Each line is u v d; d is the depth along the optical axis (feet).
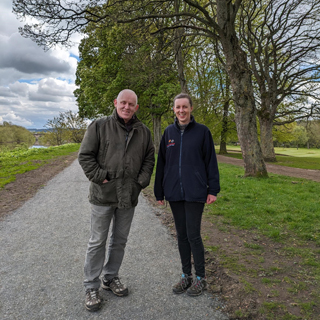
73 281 8.52
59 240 12.14
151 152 8.17
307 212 16.30
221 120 84.84
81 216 16.02
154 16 29.55
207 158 7.91
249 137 31.35
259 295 7.60
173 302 7.41
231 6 28.91
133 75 51.57
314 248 11.18
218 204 18.62
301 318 6.59
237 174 34.45
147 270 9.36
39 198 20.77
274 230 13.14
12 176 30.30
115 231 7.96
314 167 51.65
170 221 15.16
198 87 81.76
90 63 69.41
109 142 7.35
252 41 57.26
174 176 7.86
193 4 26.71
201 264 7.78
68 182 28.09
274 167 51.60
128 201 7.54
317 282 8.34
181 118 7.84
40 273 9.04
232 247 11.29
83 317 6.72
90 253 7.39
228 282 8.38
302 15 48.78
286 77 60.03
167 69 45.55
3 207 17.89
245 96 30.37
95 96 61.87
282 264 9.67
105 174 7.14
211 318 6.70
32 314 6.82
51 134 159.43
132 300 7.52
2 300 7.42
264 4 54.70
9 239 12.23
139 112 68.49
